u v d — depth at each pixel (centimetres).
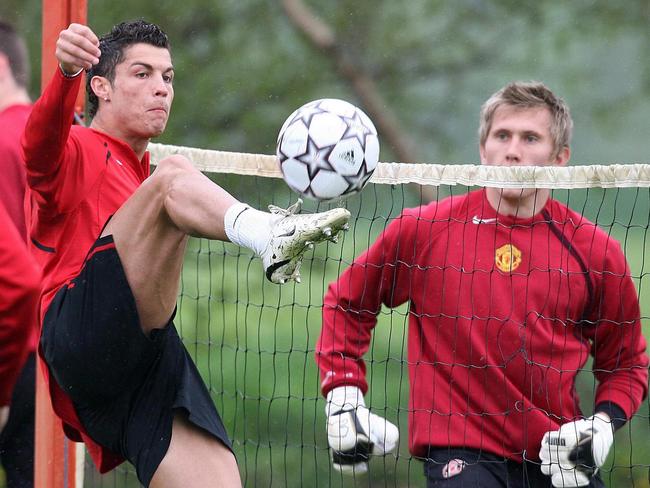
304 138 1291
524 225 1684
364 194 4000
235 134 3997
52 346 1483
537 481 1655
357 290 1720
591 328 1698
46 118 1409
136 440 1501
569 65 4175
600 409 1675
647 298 3697
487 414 1633
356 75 4244
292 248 1229
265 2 4112
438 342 1670
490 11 4244
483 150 1795
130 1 3934
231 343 3725
